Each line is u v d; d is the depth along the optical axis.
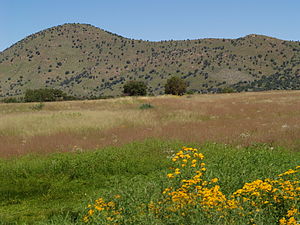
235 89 152.50
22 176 10.33
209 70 186.38
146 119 22.12
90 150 13.09
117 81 184.88
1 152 13.06
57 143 14.43
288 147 12.12
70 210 7.27
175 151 12.20
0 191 8.98
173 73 188.38
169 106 34.41
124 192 6.83
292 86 146.62
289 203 5.39
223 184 7.44
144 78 185.88
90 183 9.52
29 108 37.09
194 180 6.26
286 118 20.91
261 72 183.88
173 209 5.20
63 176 10.16
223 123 19.77
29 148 13.60
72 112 27.28
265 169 8.58
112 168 10.46
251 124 18.64
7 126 19.31
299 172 7.67
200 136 14.96
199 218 4.88
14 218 7.15
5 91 187.12
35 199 8.55
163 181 7.36
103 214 5.77
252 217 5.09
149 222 4.98
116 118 22.45
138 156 11.77
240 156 10.63
